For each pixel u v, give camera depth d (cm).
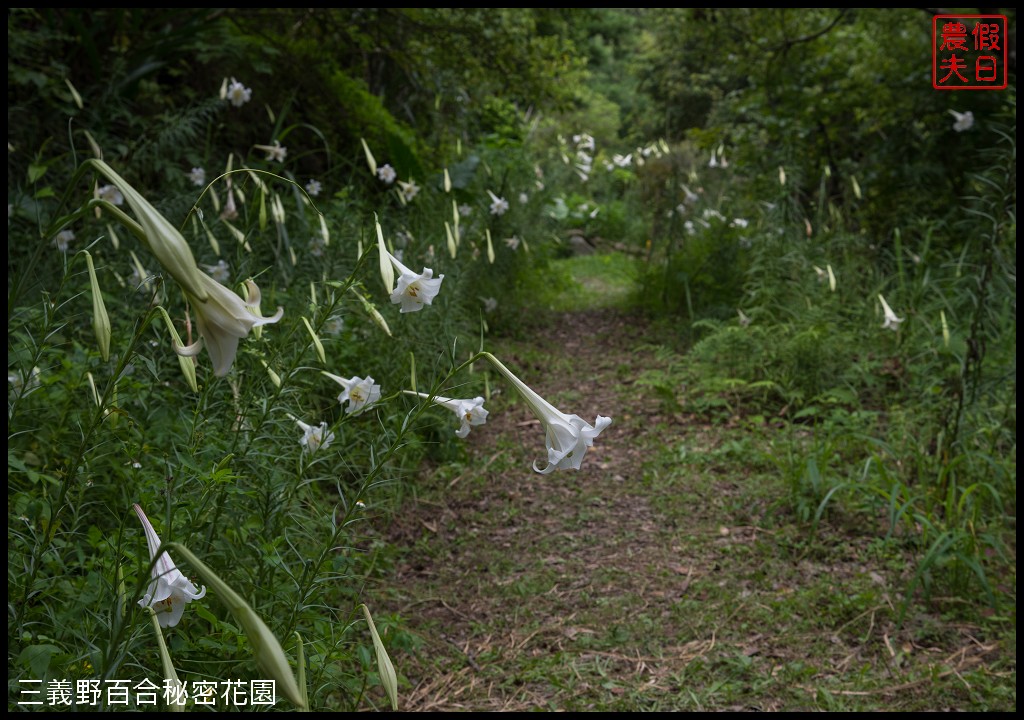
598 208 1478
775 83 905
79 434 281
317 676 230
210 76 782
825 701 289
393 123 885
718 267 834
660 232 1060
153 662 209
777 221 737
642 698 292
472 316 707
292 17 859
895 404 537
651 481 475
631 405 602
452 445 485
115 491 276
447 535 416
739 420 550
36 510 234
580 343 779
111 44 702
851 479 432
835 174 904
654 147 1308
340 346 449
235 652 223
